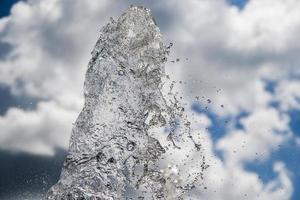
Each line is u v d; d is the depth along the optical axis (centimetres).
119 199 461
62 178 460
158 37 527
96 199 448
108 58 507
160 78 521
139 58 517
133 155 483
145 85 511
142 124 497
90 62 512
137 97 504
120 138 483
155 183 496
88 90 499
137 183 480
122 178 469
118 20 526
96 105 490
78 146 474
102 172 462
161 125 527
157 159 495
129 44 517
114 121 488
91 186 452
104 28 521
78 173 459
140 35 522
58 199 449
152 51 522
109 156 472
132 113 496
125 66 509
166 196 499
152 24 529
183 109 532
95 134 480
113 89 498
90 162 465
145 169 490
